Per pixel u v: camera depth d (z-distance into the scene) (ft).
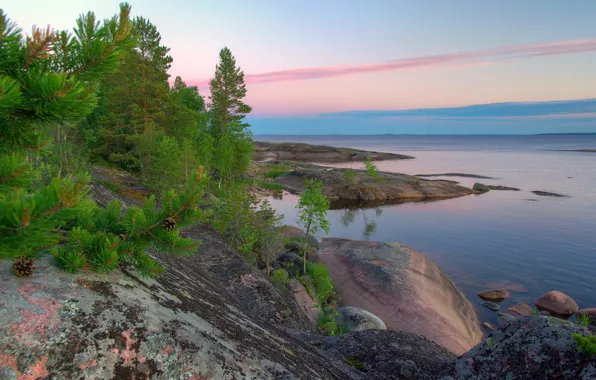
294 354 19.39
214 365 12.16
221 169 196.34
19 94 7.04
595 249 137.49
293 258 95.20
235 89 248.73
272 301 44.21
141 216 10.61
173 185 109.40
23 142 8.82
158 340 11.26
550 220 183.21
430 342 32.22
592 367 17.78
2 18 7.22
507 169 456.45
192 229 58.18
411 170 444.96
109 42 8.61
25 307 9.28
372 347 29.17
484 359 22.94
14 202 6.53
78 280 10.97
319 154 602.44
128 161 163.32
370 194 248.32
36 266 10.66
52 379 8.66
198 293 18.86
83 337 9.66
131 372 10.04
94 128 162.91
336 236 153.99
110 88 155.84
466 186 303.07
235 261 51.16
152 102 156.15
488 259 126.93
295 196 233.14
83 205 7.39
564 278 110.93
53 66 8.48
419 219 188.55
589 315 86.43
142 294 12.87
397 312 82.74
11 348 8.48
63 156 69.26
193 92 263.08
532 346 20.89
